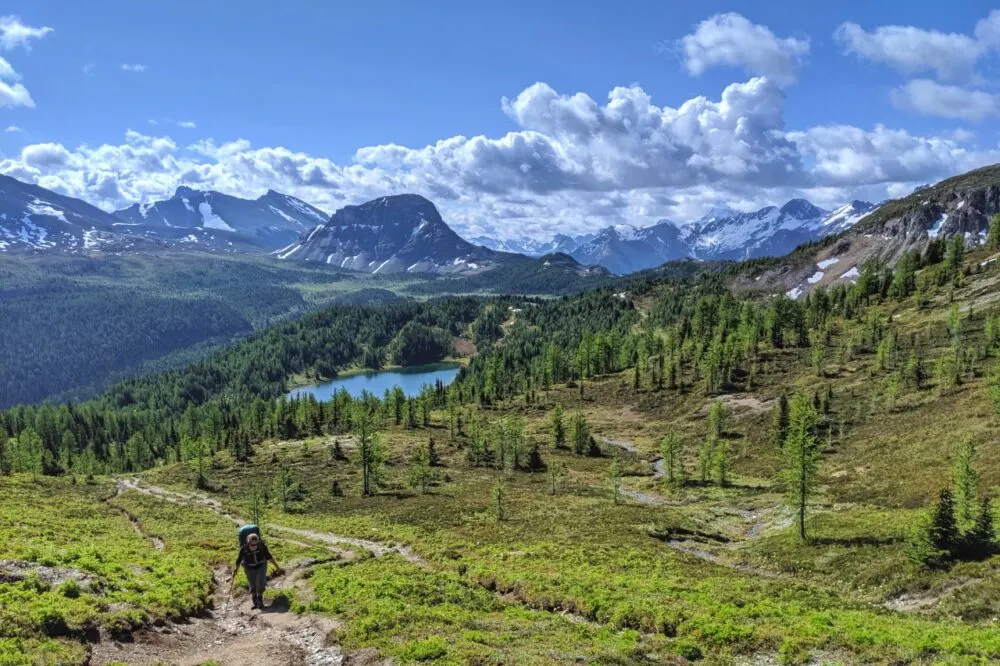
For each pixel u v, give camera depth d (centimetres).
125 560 2939
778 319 17212
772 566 4812
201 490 10538
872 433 9769
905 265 19038
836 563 4519
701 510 7556
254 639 2053
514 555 4600
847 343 14988
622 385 17750
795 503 5503
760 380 14950
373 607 2273
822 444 9888
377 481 10381
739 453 11200
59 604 1908
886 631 2316
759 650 2084
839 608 3123
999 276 15550
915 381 11288
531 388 19012
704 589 3406
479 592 2958
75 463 16050
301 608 2341
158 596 2277
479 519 7025
